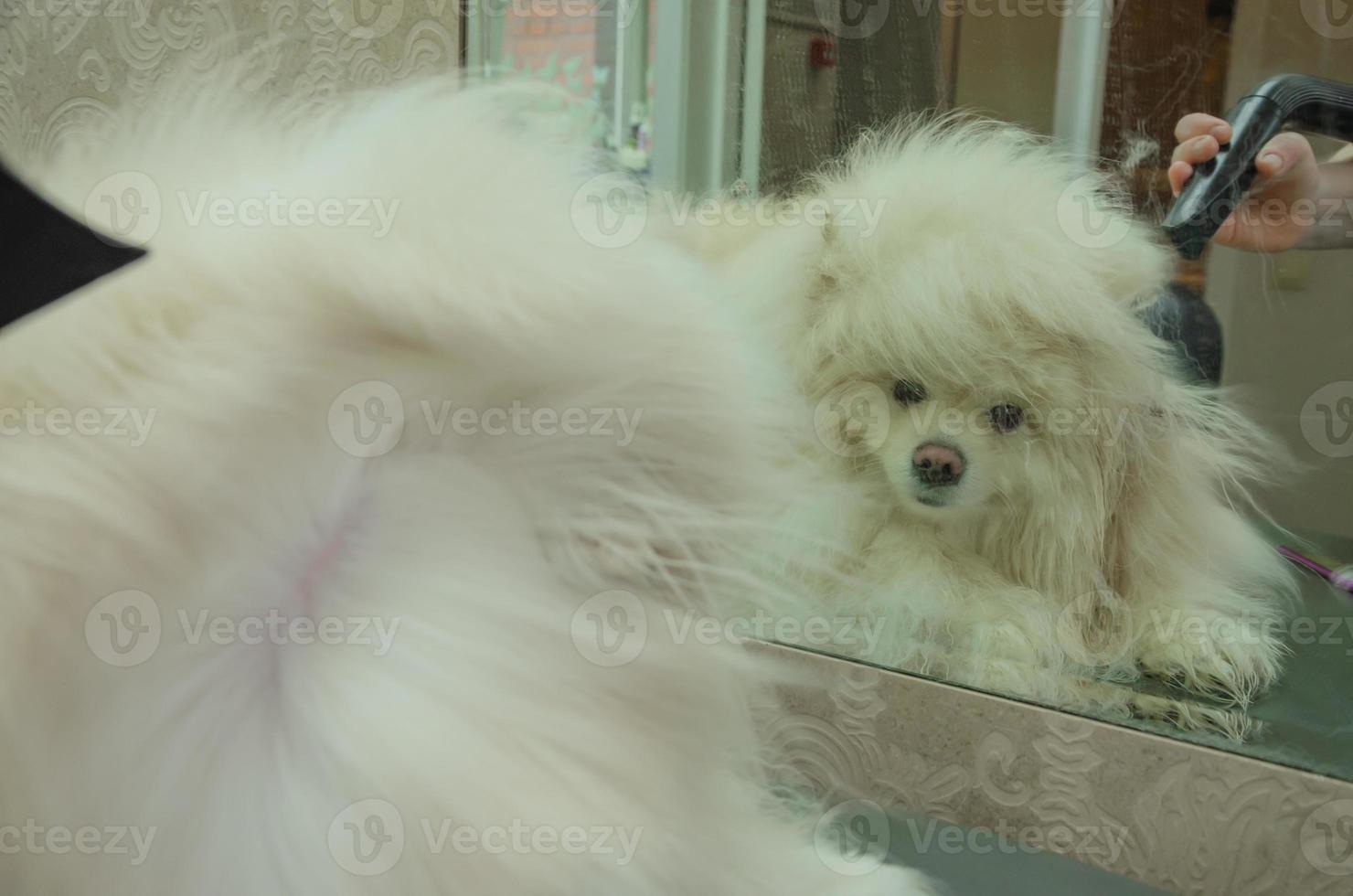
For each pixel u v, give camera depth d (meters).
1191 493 0.61
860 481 0.69
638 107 0.77
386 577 0.26
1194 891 0.61
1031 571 0.66
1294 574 0.58
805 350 0.69
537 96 0.34
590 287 0.28
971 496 0.66
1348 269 0.54
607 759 0.27
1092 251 0.61
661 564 0.30
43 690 0.24
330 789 0.24
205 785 0.25
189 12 1.02
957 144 0.64
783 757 0.59
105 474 0.25
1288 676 0.58
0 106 1.18
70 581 0.24
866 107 0.67
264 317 0.26
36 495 0.24
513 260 0.28
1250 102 0.55
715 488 0.31
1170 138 0.58
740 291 0.68
